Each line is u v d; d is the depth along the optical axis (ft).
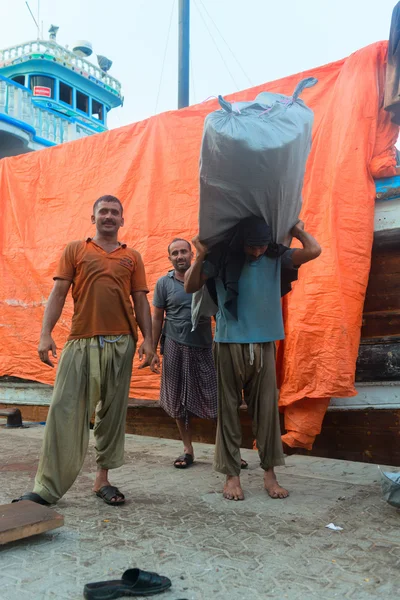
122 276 9.72
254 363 9.85
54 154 18.56
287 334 12.92
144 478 11.24
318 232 12.92
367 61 12.82
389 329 12.91
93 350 9.36
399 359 12.62
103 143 17.54
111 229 9.84
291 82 14.12
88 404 9.32
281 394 12.92
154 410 16.69
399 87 12.13
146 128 16.70
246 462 12.42
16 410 18.24
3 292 19.10
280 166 8.14
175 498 9.71
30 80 47.01
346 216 12.57
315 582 6.22
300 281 12.86
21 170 19.13
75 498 9.70
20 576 6.36
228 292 9.66
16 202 19.04
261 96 9.01
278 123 8.20
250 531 7.93
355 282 12.38
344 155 12.71
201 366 12.68
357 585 6.13
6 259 19.07
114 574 6.42
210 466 12.41
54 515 7.71
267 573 6.46
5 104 29.78
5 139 29.27
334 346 12.23
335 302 12.30
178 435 16.17
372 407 12.87
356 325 12.35
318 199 13.07
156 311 13.07
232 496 9.63
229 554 7.04
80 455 9.21
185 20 26.32
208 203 8.55
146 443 15.38
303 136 8.40
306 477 11.28
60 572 6.47
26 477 11.18
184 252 12.76
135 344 10.03
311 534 7.79
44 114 32.30
